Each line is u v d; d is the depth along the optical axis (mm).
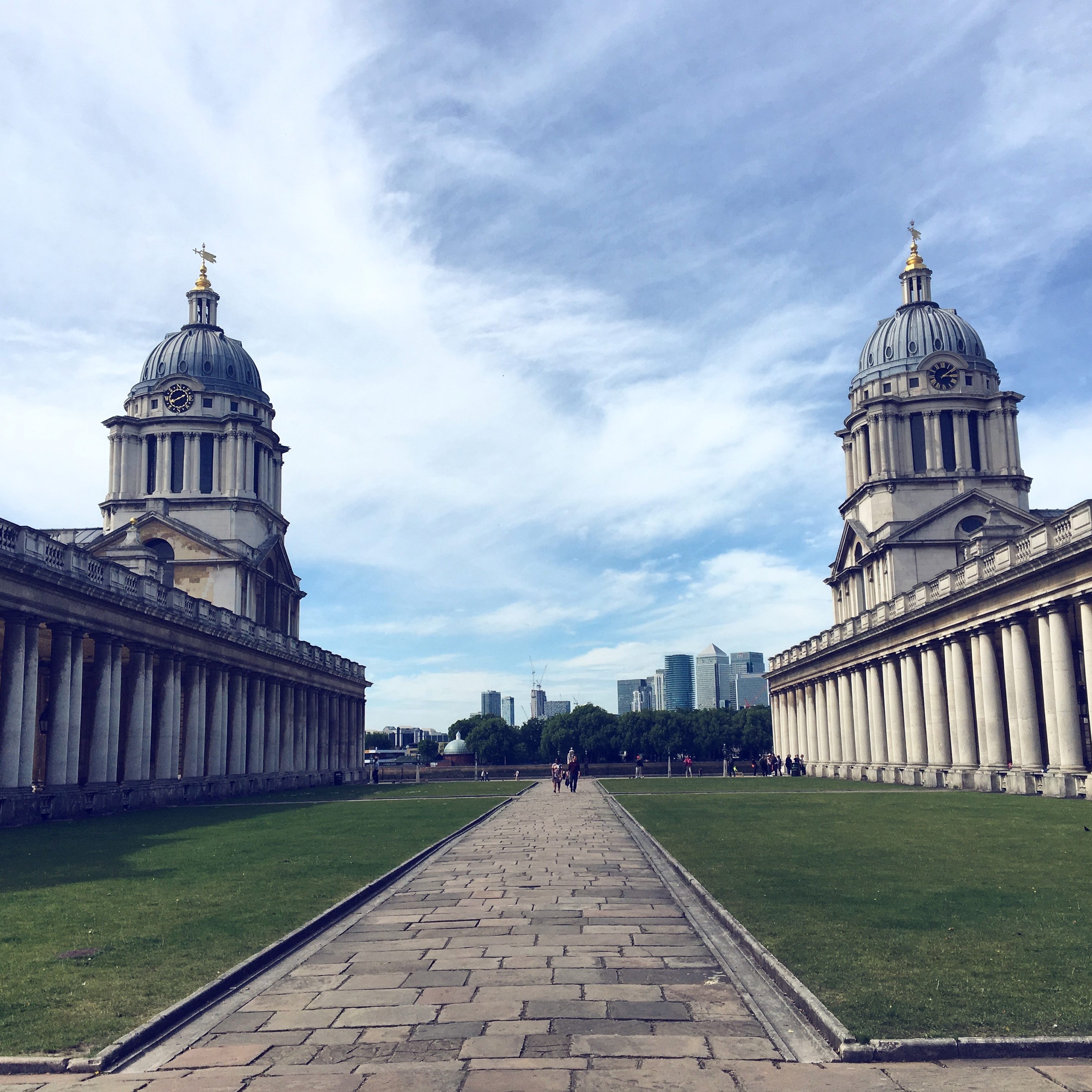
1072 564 46438
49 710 46219
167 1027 11195
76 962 13945
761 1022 10977
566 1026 10922
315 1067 9820
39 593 44188
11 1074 9875
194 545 88062
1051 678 49000
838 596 109500
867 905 16859
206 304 107562
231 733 71125
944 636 62469
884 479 95938
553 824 37219
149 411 98062
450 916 17375
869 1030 10164
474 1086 9188
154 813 49062
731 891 18703
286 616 104562
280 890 20109
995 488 95250
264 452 101812
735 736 176625
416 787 82500
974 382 98875
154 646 57000
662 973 13141
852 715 87062
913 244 109750
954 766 61625
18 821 40938
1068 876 19578
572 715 186750
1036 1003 10992
